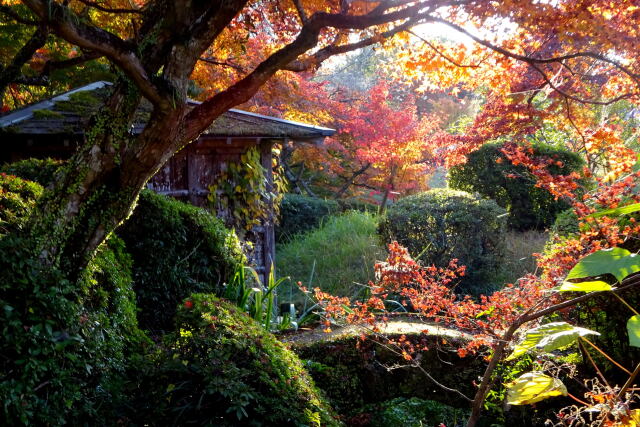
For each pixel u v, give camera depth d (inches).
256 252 313.7
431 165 573.6
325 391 166.1
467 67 168.1
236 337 136.0
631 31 142.8
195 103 294.5
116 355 138.9
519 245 365.7
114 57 104.5
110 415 123.6
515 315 129.5
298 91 426.0
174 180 284.7
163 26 113.3
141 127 246.8
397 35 167.6
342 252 394.6
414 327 187.6
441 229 304.5
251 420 120.3
